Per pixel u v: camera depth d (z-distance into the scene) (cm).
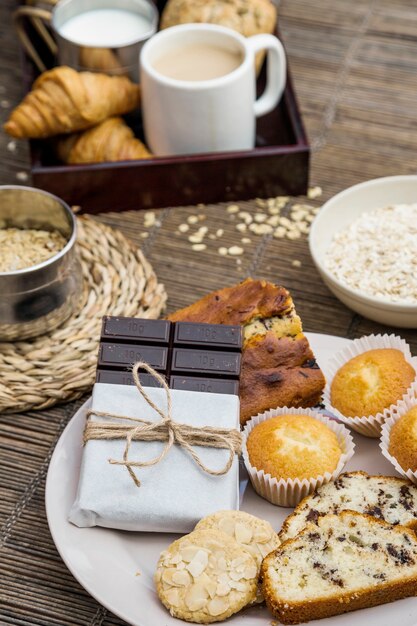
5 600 82
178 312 90
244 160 104
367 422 85
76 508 81
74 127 103
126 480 81
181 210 107
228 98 101
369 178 109
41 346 94
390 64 118
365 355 88
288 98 108
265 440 84
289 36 121
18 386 92
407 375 87
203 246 104
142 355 85
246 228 105
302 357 87
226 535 79
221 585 77
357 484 83
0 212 97
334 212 99
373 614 78
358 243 98
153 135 105
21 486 88
